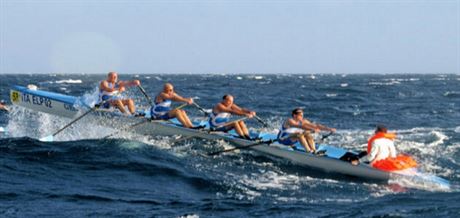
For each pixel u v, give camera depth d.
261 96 78.19
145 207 16.33
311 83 153.75
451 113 50.66
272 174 21.53
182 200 17.30
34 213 15.27
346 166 21.91
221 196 18.09
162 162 21.84
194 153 23.83
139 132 26.69
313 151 22.84
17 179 18.66
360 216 15.80
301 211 16.42
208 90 97.44
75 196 17.12
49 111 29.97
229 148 24.38
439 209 16.48
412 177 20.59
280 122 41.88
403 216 15.77
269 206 16.97
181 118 25.66
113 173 20.14
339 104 61.66
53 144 23.91
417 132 34.81
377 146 21.41
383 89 105.50
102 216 15.26
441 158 25.58
